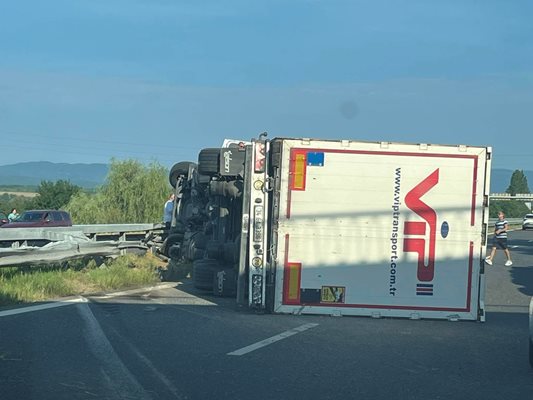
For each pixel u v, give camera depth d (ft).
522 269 76.69
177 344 28.73
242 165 42.57
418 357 28.02
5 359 25.22
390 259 37.01
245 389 22.24
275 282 36.88
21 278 41.19
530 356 27.12
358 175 36.94
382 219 36.99
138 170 136.87
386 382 23.76
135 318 34.27
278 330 32.63
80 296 40.93
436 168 37.09
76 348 27.20
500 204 319.47
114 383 22.47
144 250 63.05
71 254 47.57
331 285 36.88
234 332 31.78
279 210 36.86
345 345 29.84
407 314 36.99
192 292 44.86
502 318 40.34
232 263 44.19
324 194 36.91
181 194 63.93
